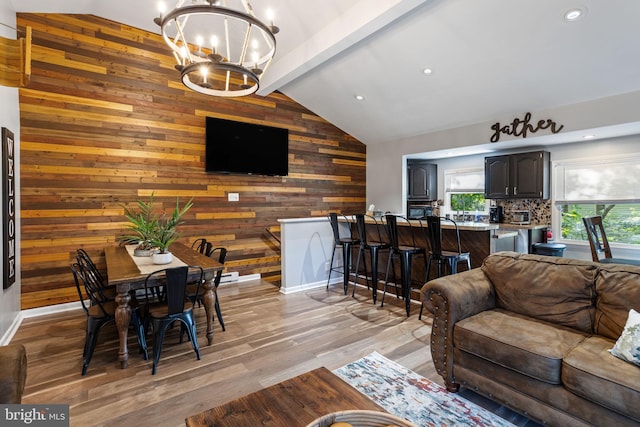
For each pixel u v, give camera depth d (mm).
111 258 3244
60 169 3865
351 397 1447
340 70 4746
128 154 4301
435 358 2266
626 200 4582
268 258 5594
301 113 6000
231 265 5211
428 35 3682
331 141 6426
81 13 3930
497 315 2289
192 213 4824
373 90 5004
